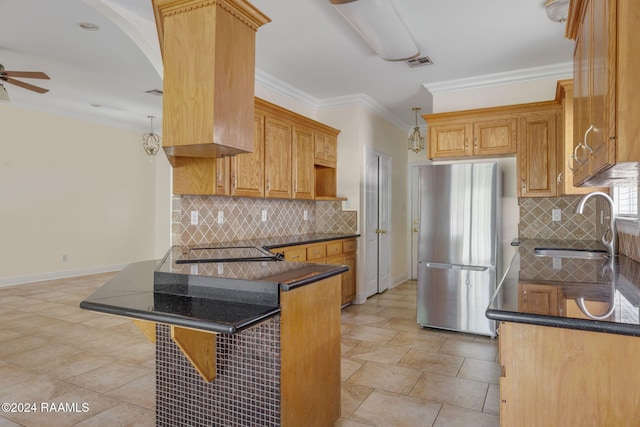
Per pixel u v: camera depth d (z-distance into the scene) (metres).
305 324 1.88
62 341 3.61
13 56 4.20
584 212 3.97
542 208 4.14
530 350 1.23
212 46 1.86
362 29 3.00
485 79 4.38
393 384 2.77
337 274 2.03
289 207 4.96
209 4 1.87
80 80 4.97
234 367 1.82
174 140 1.92
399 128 6.64
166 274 1.80
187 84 1.91
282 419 1.72
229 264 2.20
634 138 1.14
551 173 3.93
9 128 5.97
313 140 4.84
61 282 6.26
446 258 3.99
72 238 6.77
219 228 3.90
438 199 4.04
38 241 6.32
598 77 1.38
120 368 3.02
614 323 1.11
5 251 5.95
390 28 2.97
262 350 1.74
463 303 3.92
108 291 1.78
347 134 5.29
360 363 3.14
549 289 1.55
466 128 4.30
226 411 1.86
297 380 1.82
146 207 8.02
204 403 1.92
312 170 4.82
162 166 8.19
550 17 2.87
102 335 3.77
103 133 7.24
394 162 6.44
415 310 4.83
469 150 4.28
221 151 2.12
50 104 6.14
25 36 3.71
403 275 6.84
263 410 1.76
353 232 5.23
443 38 3.46
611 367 1.16
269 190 4.11
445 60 3.95
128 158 7.68
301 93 5.03
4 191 5.92
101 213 7.20
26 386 2.72
